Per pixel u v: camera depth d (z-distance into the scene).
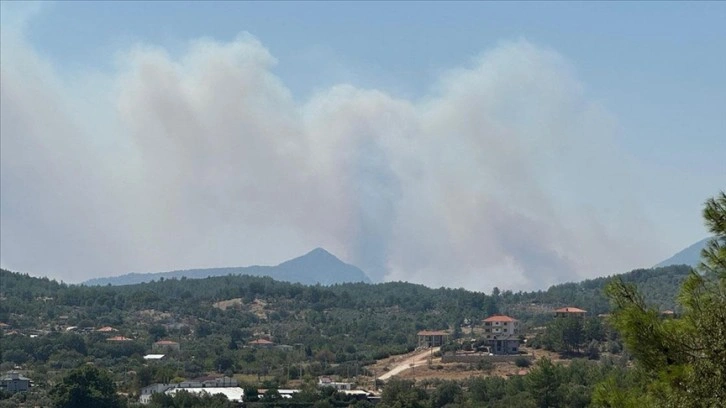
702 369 25.45
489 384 154.25
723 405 24.94
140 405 163.00
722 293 26.34
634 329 26.47
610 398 27.64
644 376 27.11
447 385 159.12
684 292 26.91
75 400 157.25
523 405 130.62
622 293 27.55
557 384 129.62
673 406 25.61
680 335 26.14
